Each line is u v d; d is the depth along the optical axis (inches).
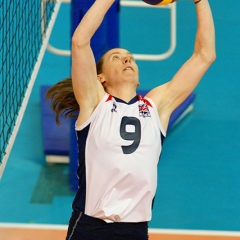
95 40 600.1
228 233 588.4
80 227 379.9
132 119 392.5
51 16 634.2
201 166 710.5
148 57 685.9
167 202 646.5
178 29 948.6
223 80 858.8
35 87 818.8
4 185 660.7
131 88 411.5
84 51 385.1
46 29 610.9
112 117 390.3
